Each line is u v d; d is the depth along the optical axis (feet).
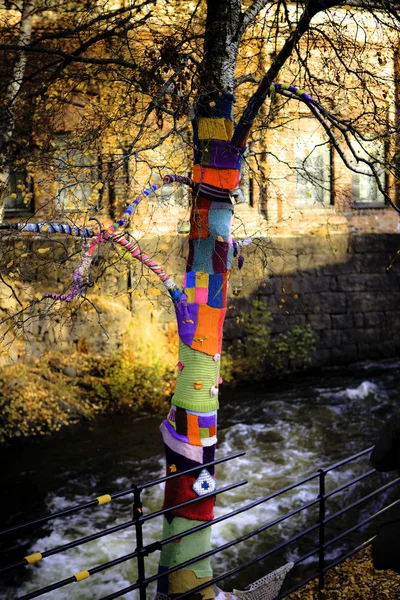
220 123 16.69
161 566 15.97
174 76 17.44
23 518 27.35
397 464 10.75
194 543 15.70
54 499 28.99
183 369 16.26
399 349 51.47
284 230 46.78
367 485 28.43
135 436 35.96
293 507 26.89
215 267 16.53
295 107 41.93
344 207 46.26
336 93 22.15
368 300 50.14
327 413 38.65
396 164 20.81
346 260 49.21
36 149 24.58
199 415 16.03
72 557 23.91
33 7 29.66
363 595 15.53
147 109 18.39
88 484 30.48
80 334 40.06
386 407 39.81
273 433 35.53
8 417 35.12
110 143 22.27
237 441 34.63
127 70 23.35
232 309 45.68
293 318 47.75
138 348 41.22
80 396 38.55
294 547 23.77
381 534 11.03
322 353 48.85
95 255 16.90
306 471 30.48
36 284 34.78
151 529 25.96
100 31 27.17
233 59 17.34
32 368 38.04
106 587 21.98
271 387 44.42
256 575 22.20
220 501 27.73
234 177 16.69
